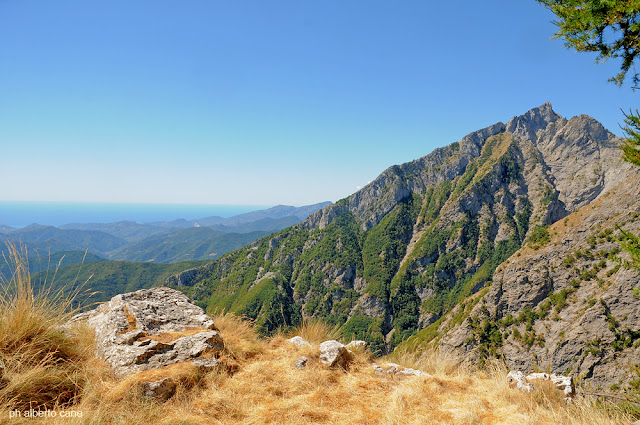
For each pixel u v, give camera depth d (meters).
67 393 4.43
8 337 4.74
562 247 100.06
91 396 4.29
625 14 6.52
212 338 6.25
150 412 4.20
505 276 104.44
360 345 8.29
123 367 5.04
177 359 5.48
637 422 4.97
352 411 4.94
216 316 8.44
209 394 4.93
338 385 5.91
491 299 102.44
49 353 4.82
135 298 7.61
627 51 7.07
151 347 5.50
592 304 79.25
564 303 87.81
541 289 94.69
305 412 4.71
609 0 6.32
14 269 5.33
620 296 75.31
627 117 7.05
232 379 5.52
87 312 8.23
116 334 5.78
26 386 4.08
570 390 6.33
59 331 5.53
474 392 6.18
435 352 8.52
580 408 5.56
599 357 71.06
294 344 7.56
